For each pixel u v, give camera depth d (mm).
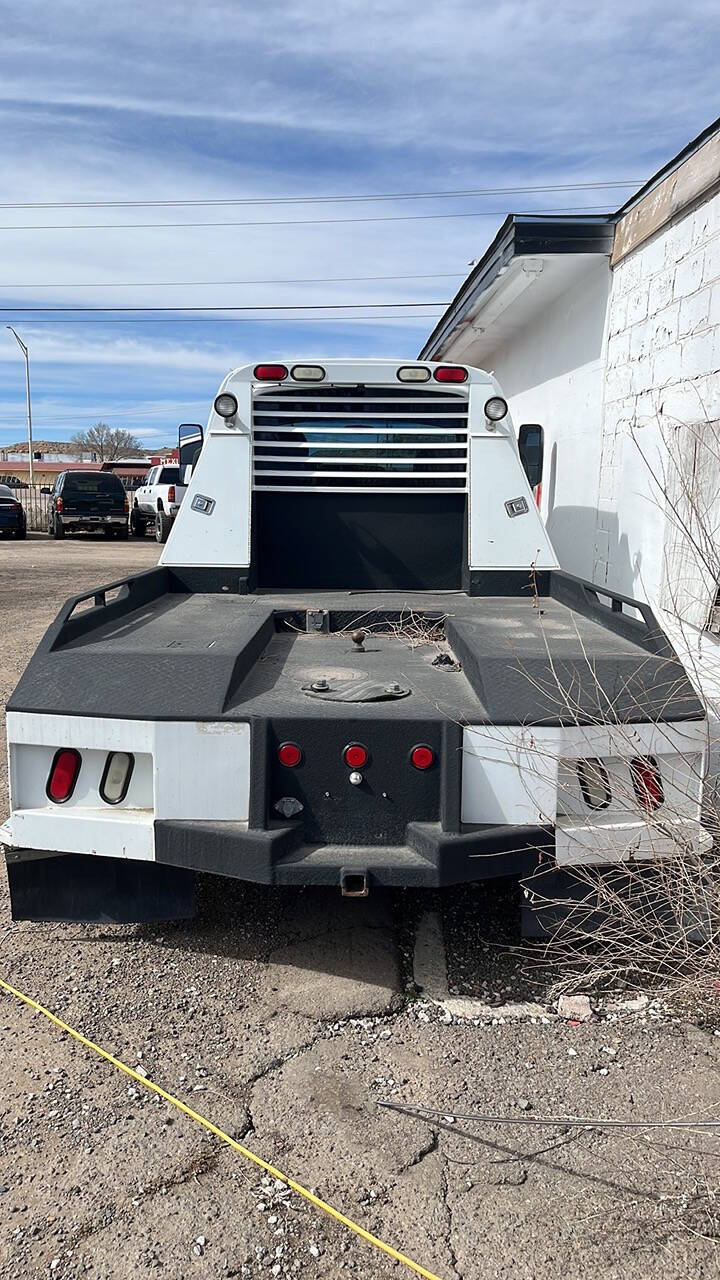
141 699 3352
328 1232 2375
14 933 3975
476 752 3266
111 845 3373
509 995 3523
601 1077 3020
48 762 3465
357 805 3312
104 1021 3295
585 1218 2418
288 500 5586
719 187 5727
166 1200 2469
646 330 6883
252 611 4734
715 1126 2682
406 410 5504
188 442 6609
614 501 7531
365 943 3900
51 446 115938
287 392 5473
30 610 13117
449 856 3162
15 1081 2953
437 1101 2887
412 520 5625
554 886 3477
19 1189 2496
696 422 5879
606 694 3375
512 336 11195
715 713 4648
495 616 4738
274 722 3262
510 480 5441
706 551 5312
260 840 3168
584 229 7555
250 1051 3133
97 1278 2223
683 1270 2258
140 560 21406
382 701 3461
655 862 3363
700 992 3355
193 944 3881
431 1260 2287
